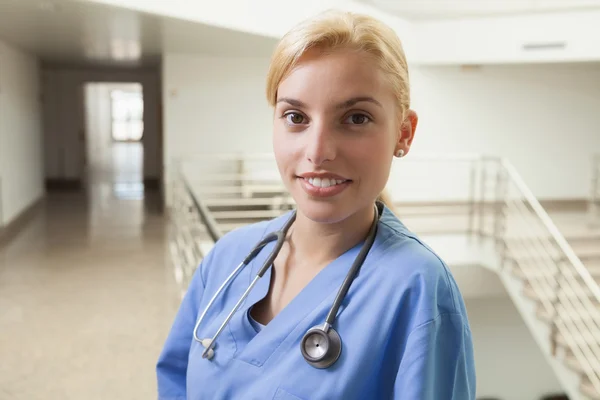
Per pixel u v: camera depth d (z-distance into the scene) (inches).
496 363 222.7
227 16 170.2
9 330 121.7
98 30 186.5
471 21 245.6
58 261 178.5
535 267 171.8
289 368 25.2
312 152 24.4
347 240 27.9
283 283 29.3
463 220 214.5
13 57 237.1
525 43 237.5
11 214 233.1
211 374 28.3
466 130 272.1
